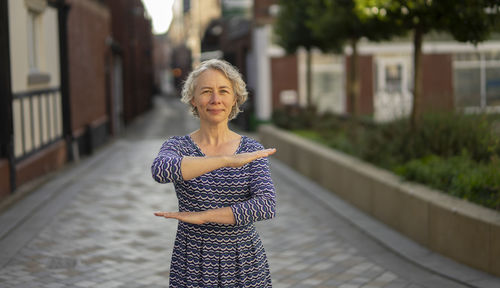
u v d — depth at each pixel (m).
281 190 10.02
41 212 8.09
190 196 2.55
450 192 6.26
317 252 6.12
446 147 7.73
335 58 22.61
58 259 5.89
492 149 7.16
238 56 27.55
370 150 8.96
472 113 8.02
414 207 6.31
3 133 8.85
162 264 5.77
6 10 8.93
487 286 4.71
